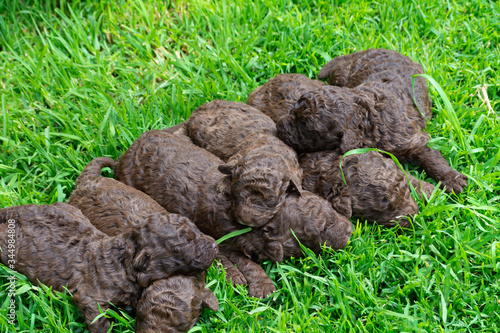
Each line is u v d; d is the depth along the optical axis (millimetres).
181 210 1259
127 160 1312
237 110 1359
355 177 1242
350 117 1277
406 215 1244
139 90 1472
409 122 1317
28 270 1195
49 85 1445
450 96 1406
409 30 1549
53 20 1544
